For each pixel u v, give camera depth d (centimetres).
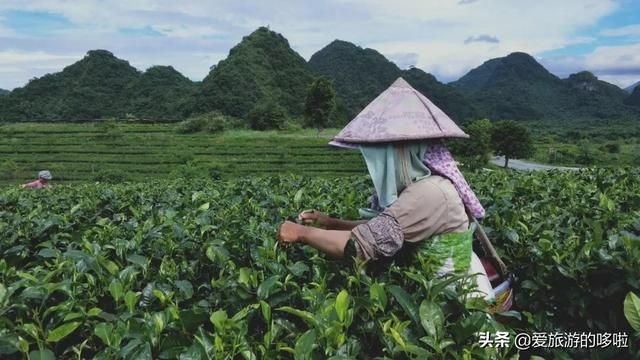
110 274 306
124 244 355
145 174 6122
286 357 236
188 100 11375
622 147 10912
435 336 223
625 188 571
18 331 241
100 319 273
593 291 304
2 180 5762
